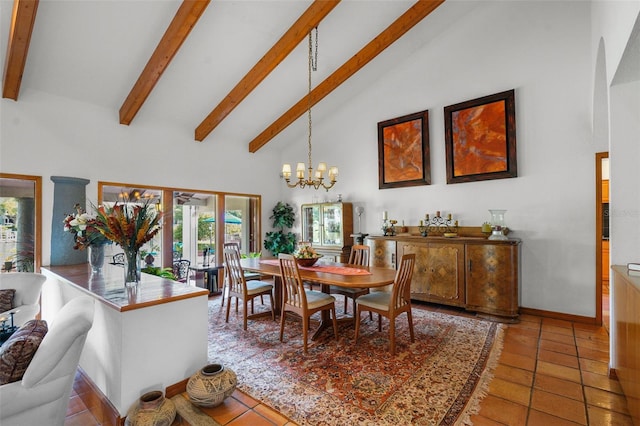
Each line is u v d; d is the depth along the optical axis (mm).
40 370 1629
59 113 4008
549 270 4027
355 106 5945
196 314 2396
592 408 2111
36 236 3807
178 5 3430
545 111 4066
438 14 4582
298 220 6750
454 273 4273
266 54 4367
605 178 5402
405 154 5266
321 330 3531
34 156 3814
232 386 2176
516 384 2424
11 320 2539
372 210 5719
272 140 6488
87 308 1904
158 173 4957
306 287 5520
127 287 2471
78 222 2846
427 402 2195
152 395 1987
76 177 4105
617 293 2275
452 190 4812
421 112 5082
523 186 4211
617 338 2312
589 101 3789
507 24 4359
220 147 5824
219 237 5852
